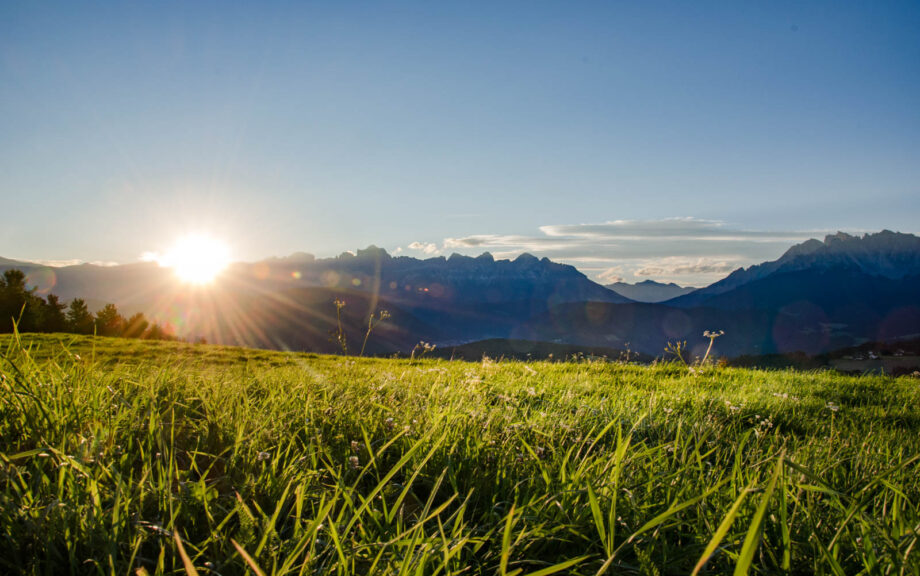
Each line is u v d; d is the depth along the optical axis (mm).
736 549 2027
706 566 1981
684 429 4504
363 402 4375
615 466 2385
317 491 2512
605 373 10438
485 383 6465
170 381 4527
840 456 3641
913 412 7348
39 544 1804
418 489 2895
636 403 5984
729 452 3799
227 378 5336
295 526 1980
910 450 4312
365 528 2145
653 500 2496
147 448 2773
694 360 11602
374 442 3381
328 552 1953
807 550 2082
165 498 2113
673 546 2143
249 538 1914
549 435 3508
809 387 9562
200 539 2068
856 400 8617
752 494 2281
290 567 1784
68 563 1788
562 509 2162
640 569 1873
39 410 2928
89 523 1828
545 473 2600
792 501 2506
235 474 2631
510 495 2641
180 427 3344
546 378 8508
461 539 1854
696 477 2879
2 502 1855
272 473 2535
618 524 2264
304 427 3434
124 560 1744
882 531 1957
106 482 2244
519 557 2049
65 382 3525
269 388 5090
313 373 6570
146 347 25688
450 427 3377
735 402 6660
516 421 4082
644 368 11391
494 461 3031
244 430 3227
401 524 2064
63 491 2105
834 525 2287
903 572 1699
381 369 7973
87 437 2643
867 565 1818
